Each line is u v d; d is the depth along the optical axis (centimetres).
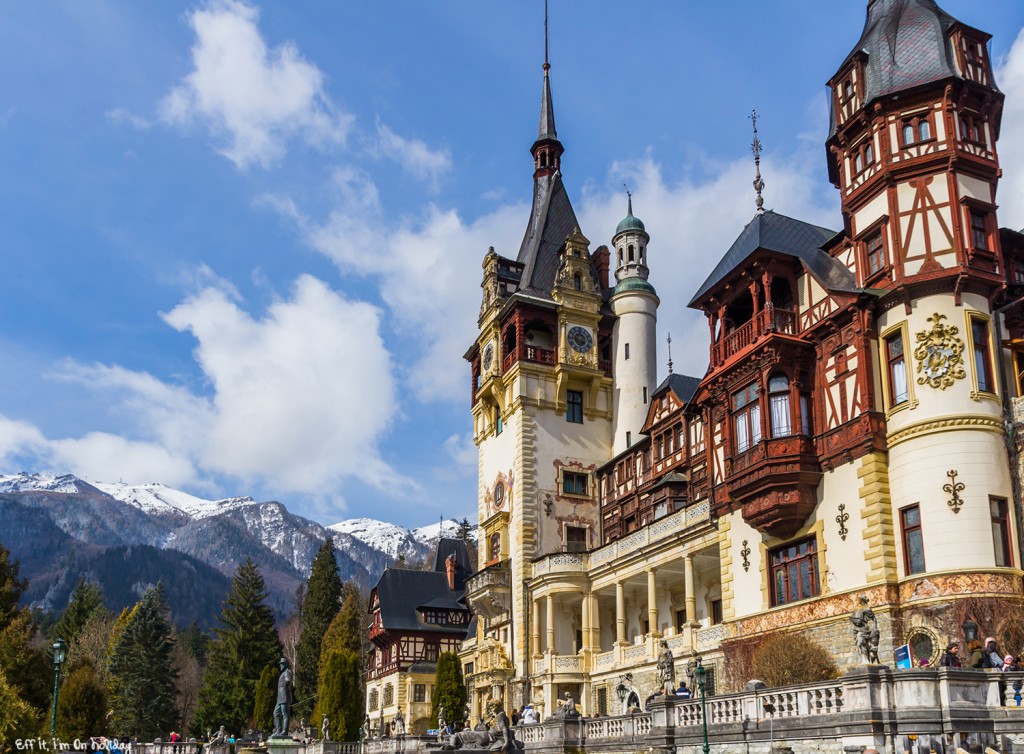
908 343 3266
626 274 6488
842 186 3662
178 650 11581
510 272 6612
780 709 2456
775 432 3603
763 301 3884
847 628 3228
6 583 6166
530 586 5638
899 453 3222
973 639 2447
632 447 5594
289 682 3844
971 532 3000
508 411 6128
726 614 3875
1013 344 3316
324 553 10125
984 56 3516
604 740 3131
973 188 3347
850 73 3684
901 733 2108
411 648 8612
